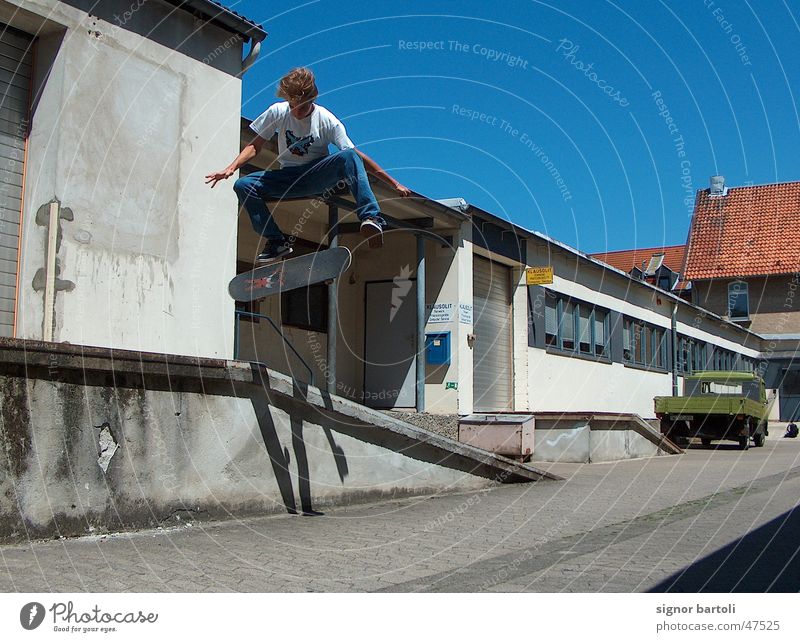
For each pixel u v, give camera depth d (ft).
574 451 49.06
